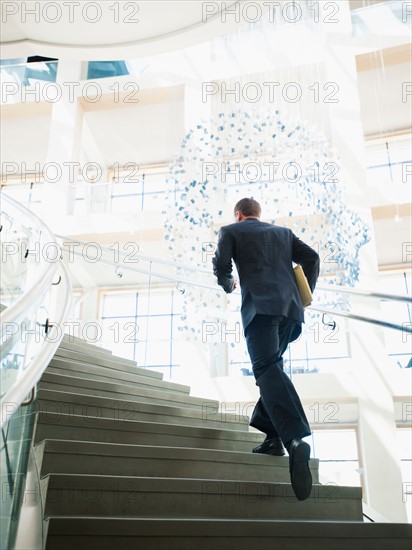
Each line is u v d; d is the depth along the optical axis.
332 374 6.08
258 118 6.43
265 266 2.25
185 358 6.24
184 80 7.96
